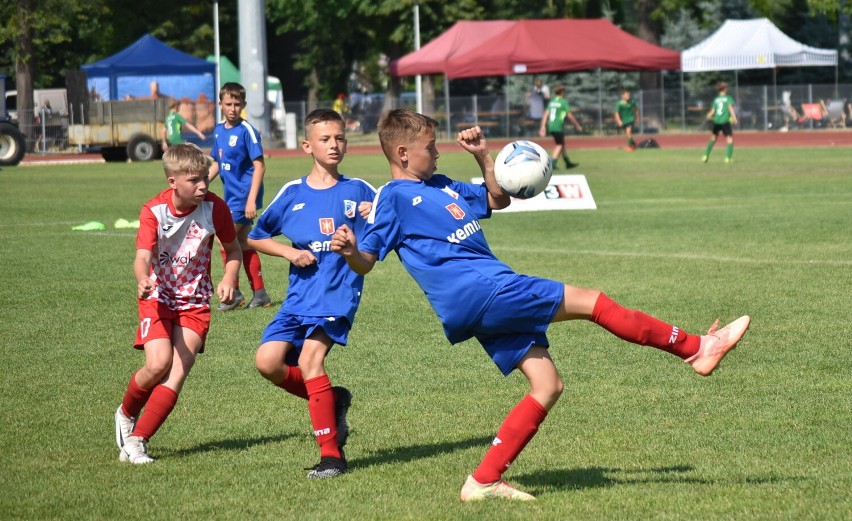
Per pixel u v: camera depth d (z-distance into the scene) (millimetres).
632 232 29016
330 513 8812
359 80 141625
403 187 9438
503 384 13617
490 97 90375
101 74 84250
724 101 55875
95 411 12516
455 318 9117
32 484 9781
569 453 10570
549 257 24625
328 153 10484
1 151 65938
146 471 10203
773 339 15586
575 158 63031
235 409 12656
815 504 8648
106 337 16750
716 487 9250
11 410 12539
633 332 8961
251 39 73688
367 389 13430
